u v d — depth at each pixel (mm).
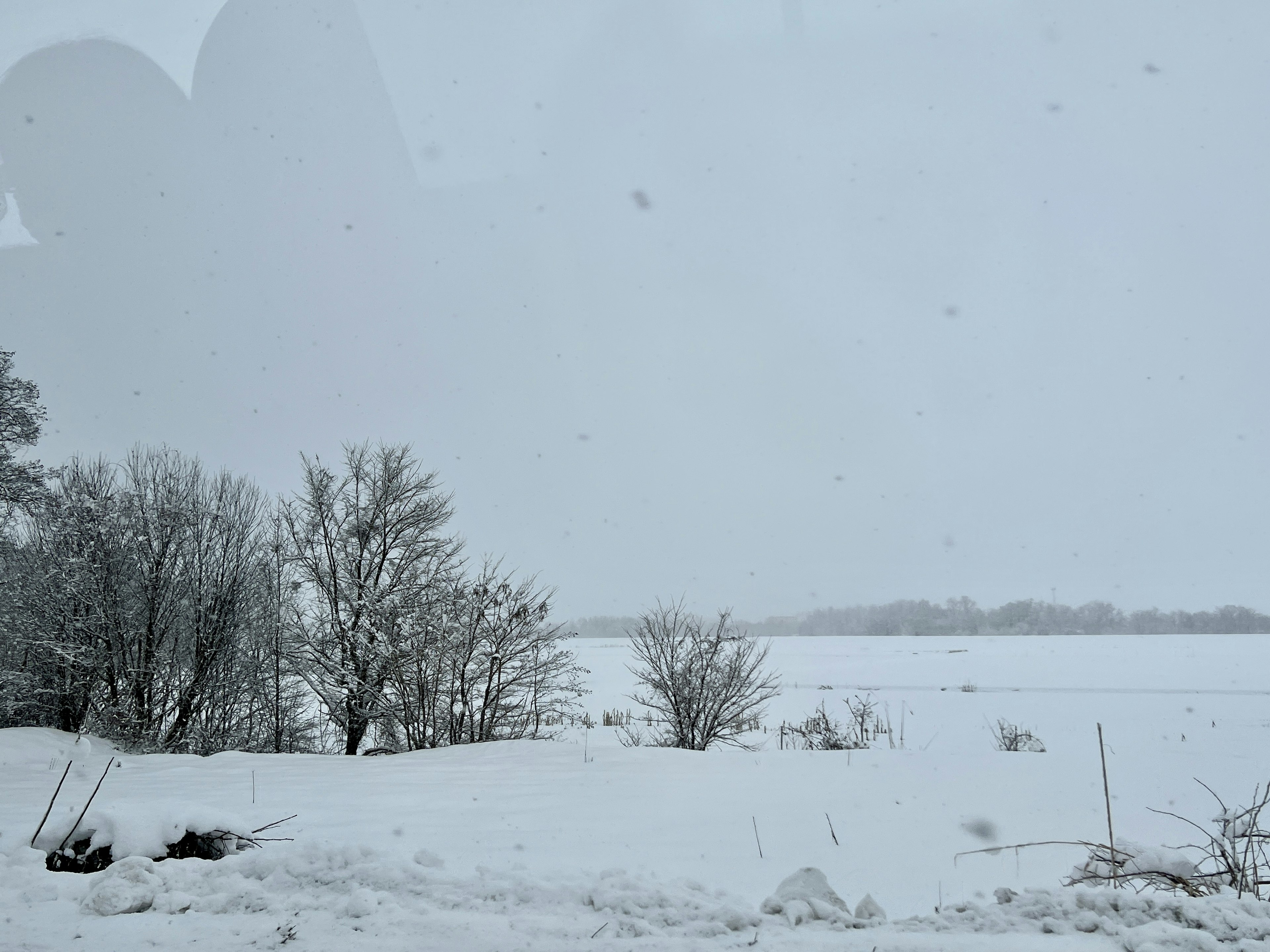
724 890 4297
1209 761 12750
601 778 10586
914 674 37688
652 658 17625
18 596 20438
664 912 3713
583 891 3969
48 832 5074
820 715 19719
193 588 21547
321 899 3922
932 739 17750
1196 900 3779
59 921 3744
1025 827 7508
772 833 7078
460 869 5434
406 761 13227
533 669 18922
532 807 8383
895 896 5227
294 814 7727
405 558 20719
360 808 8250
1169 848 5160
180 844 5195
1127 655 50219
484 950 3318
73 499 21328
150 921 3715
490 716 18828
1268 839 6234
